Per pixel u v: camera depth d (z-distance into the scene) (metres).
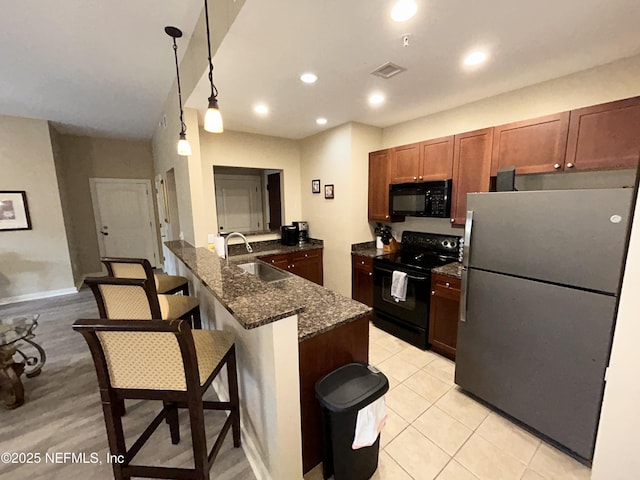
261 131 3.83
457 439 1.72
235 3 1.43
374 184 3.53
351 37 1.62
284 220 4.34
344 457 1.33
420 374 2.35
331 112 3.01
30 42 2.15
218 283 1.54
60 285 4.55
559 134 2.02
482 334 1.92
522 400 1.76
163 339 1.07
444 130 3.00
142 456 1.61
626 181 1.97
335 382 1.38
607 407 1.08
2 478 1.50
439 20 1.48
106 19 1.91
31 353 2.75
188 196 2.94
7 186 4.06
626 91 1.92
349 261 3.62
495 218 1.77
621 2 1.34
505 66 2.01
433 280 2.58
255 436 1.52
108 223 5.53
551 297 1.57
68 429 1.82
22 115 4.01
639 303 0.97
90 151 5.26
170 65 2.60
